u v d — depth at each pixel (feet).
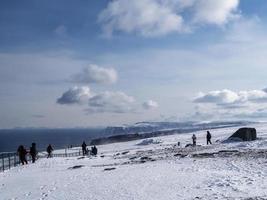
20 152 117.50
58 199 54.19
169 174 72.38
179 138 265.75
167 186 59.52
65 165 108.68
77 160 127.54
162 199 50.37
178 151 137.69
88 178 73.15
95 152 166.50
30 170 96.48
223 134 265.13
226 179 62.64
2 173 91.35
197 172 73.67
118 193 55.93
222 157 99.60
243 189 53.98
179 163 92.12
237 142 152.46
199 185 58.90
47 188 64.03
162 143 228.43
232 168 78.18
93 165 104.42
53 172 87.92
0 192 62.80
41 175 82.48
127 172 78.48
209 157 101.65
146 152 149.18
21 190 63.67
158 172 76.02
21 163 123.03
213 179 63.67
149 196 52.75
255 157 94.84
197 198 49.14
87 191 58.95
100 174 78.43
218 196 49.96
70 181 70.54
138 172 77.41
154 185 60.95
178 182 62.49
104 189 59.72
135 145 249.96
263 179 62.34
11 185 69.87
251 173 69.82
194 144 168.35
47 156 161.89
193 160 96.43
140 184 62.44
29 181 73.67
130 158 121.80
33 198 56.03
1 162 99.71
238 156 99.35
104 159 128.88
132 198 51.96
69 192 59.00
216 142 174.60
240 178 63.72
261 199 46.98
